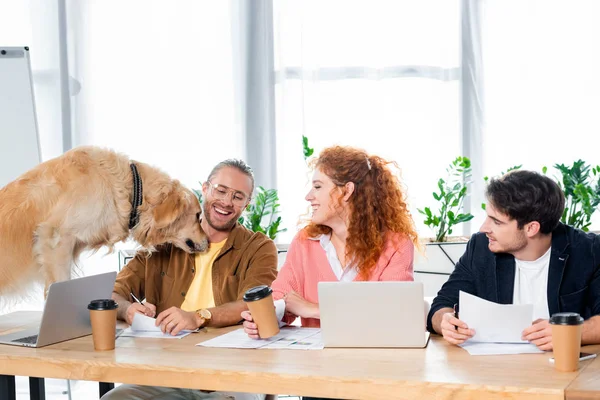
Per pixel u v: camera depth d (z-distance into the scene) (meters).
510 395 1.38
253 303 1.88
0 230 2.54
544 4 4.02
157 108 4.29
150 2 4.26
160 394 2.16
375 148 4.14
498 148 4.11
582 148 4.02
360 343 1.78
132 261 2.56
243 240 2.49
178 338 1.98
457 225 4.12
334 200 2.20
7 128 3.53
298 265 2.29
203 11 4.25
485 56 4.09
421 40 4.11
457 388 1.41
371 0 4.12
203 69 4.26
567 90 4.02
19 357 1.79
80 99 4.27
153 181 2.68
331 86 4.17
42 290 2.69
